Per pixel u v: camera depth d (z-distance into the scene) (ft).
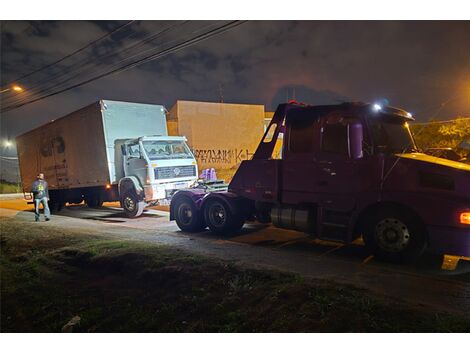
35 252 26.78
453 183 18.49
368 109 21.12
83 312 16.44
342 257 21.90
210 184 34.32
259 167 25.70
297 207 23.88
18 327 16.22
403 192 19.66
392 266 19.86
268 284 16.22
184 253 22.43
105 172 43.37
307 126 23.26
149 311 15.65
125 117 44.62
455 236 18.31
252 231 30.73
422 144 41.32
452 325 12.19
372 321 12.49
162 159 41.24
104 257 22.53
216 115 88.07
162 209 49.93
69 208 58.85
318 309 13.42
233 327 13.28
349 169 21.42
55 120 51.42
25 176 62.44
